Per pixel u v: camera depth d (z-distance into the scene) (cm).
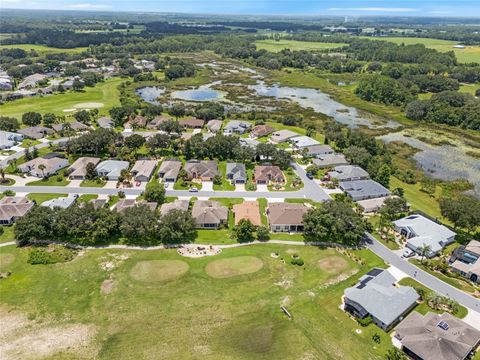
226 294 7719
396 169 14425
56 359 6178
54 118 18400
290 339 6656
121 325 6888
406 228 10081
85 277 8131
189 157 14962
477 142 18225
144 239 9588
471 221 9881
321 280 8262
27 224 9119
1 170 12538
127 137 15225
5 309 7200
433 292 7725
